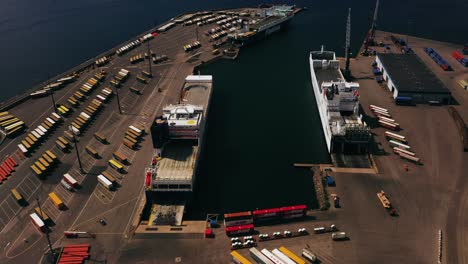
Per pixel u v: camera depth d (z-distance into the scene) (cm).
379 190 15238
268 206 15012
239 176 16662
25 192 15375
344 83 19438
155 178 14675
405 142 18000
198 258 12475
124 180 15900
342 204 14562
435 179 15700
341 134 17100
